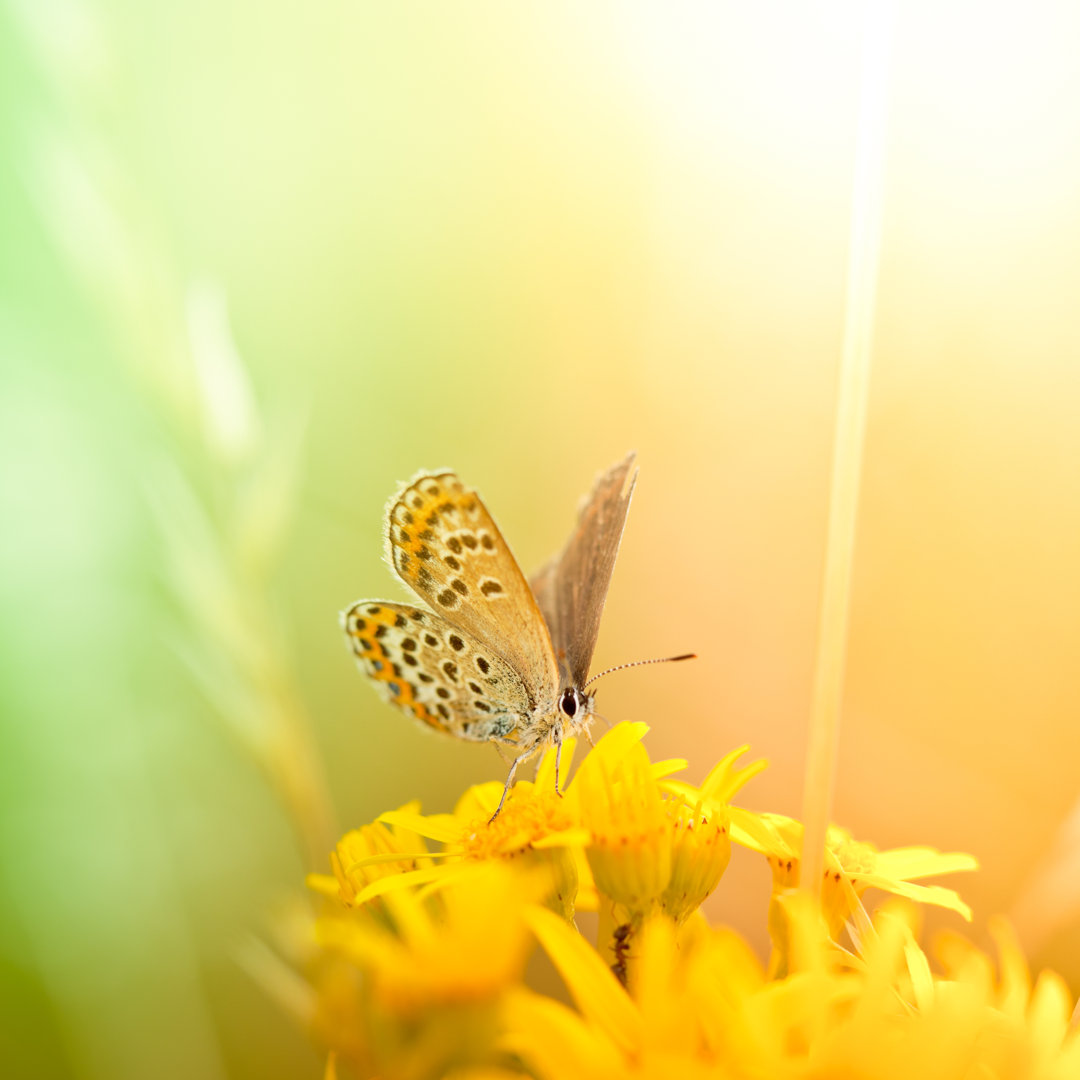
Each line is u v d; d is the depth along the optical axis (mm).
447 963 244
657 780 256
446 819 258
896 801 291
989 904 286
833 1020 235
